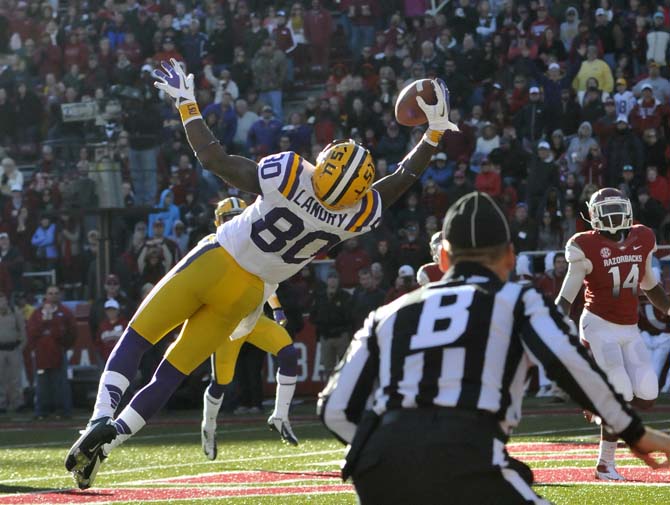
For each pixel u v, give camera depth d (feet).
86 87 193.88
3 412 150.10
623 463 74.79
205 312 57.72
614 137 151.84
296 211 54.75
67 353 152.56
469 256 30.96
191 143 55.36
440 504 28.25
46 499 63.26
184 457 86.94
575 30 176.55
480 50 173.58
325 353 140.56
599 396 29.12
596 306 70.69
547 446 85.81
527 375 30.48
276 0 202.80
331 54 193.67
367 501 29.35
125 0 206.59
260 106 184.34
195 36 195.52
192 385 144.46
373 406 29.94
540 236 145.07
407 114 57.21
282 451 90.02
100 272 154.92
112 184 153.07
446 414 28.81
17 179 177.88
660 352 136.26
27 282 166.20
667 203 149.28
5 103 193.16
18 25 206.39
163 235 157.48
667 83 164.66
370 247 148.05
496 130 163.63
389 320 30.37
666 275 134.82
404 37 182.80
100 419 54.39
